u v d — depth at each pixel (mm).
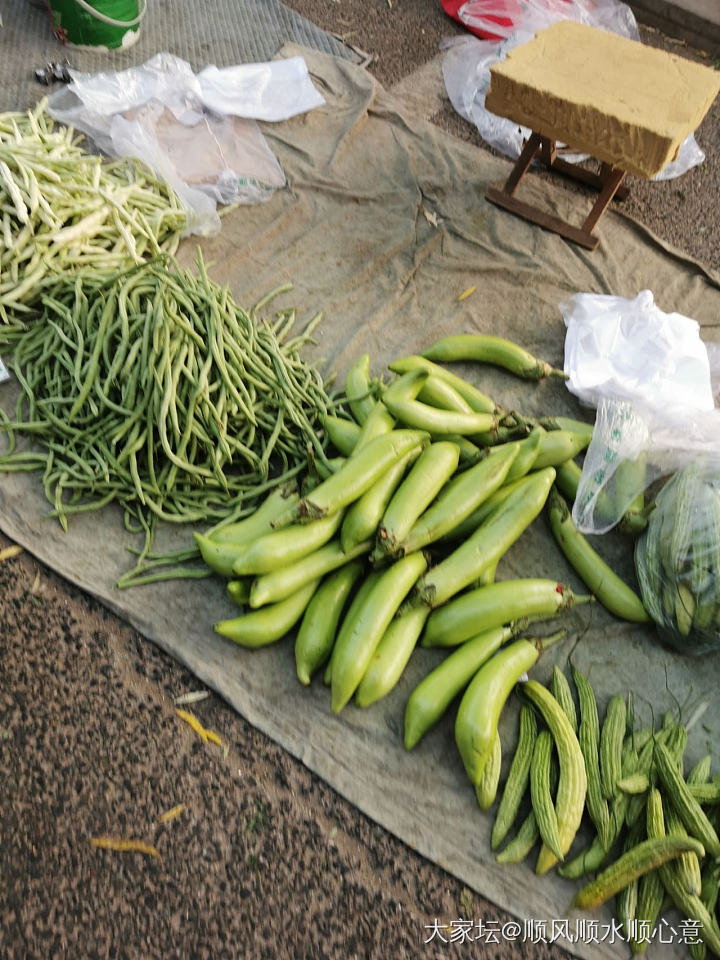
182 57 3143
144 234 2199
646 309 2299
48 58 2969
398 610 1572
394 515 1544
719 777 1497
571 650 1724
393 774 1513
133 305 1824
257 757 1526
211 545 1583
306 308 2357
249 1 3545
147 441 1756
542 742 1521
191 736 1538
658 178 3113
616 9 3646
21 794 1435
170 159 2631
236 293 2354
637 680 1701
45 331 1978
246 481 1869
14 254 1941
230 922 1350
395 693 1611
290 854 1427
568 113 2346
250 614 1564
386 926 1376
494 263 2600
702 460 1805
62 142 2293
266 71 3037
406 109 3174
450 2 3701
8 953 1279
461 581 1560
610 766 1489
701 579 1619
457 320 2416
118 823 1425
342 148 2879
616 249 2727
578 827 1459
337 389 2143
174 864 1395
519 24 3438
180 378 1759
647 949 1358
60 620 1651
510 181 2756
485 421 1793
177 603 1681
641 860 1333
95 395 1818
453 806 1486
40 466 1836
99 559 1729
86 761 1486
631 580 1853
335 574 1636
